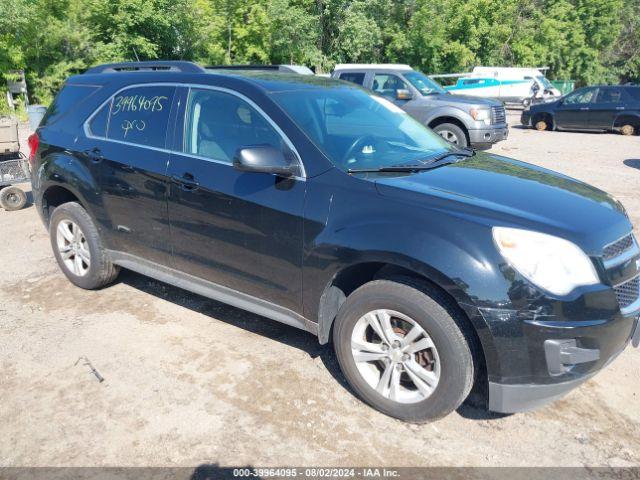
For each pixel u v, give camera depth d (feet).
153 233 12.76
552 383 8.57
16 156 23.73
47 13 67.97
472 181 10.28
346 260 9.52
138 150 12.79
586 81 148.87
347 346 10.02
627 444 9.28
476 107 35.09
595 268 8.57
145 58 76.07
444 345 8.81
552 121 59.11
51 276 16.34
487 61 119.75
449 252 8.55
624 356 12.12
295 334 12.90
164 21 73.82
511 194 9.75
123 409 10.09
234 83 11.67
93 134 13.97
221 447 9.13
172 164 12.07
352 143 11.05
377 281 9.47
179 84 12.51
